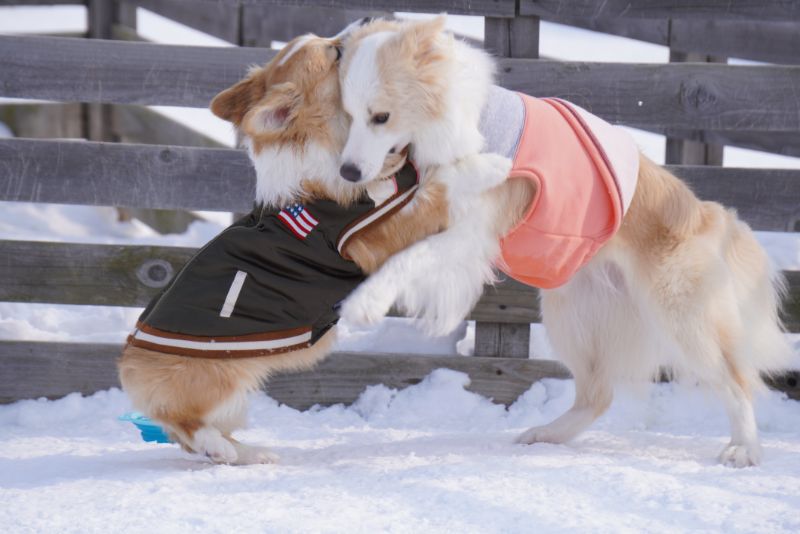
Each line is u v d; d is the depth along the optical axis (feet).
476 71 12.25
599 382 14.84
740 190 16.87
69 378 16.85
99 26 29.09
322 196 12.14
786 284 16.55
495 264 13.53
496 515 10.27
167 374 12.16
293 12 25.86
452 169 12.20
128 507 10.67
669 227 13.43
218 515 10.34
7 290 16.85
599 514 10.30
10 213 25.95
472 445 14.24
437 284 12.63
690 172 16.89
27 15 44.06
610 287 14.40
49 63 16.61
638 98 16.74
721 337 13.39
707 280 13.32
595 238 13.04
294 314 12.31
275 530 9.86
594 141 12.77
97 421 16.16
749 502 10.66
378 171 11.75
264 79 12.13
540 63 16.69
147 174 16.83
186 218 27.50
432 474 11.93
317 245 12.12
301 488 11.44
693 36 23.80
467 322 18.70
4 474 12.78
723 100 16.67
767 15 16.44
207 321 12.07
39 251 16.81
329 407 17.01
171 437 13.07
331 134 12.00
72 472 12.71
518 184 12.57
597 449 14.11
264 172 12.20
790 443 14.52
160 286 16.99
